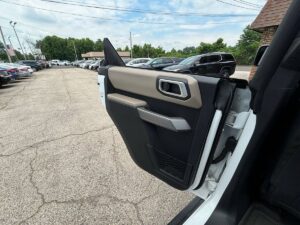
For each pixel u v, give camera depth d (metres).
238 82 0.79
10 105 5.96
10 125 4.11
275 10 5.89
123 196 1.96
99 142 3.20
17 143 3.21
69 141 3.26
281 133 0.87
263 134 0.83
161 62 11.31
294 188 0.87
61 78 13.93
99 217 1.72
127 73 1.17
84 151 2.90
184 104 0.94
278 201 0.96
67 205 1.86
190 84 0.88
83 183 2.16
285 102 0.76
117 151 2.88
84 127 3.89
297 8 0.58
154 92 1.06
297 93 0.76
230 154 0.89
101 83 1.39
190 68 7.86
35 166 2.52
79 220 1.69
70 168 2.46
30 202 1.91
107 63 1.36
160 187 2.08
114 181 2.19
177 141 1.04
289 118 0.83
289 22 0.61
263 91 0.72
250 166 0.90
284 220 0.97
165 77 0.98
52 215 1.75
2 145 3.15
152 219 1.68
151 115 1.06
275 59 0.67
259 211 1.02
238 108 0.81
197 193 1.09
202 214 0.97
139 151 1.28
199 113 0.90
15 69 12.05
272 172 0.94
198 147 0.93
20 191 2.06
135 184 2.13
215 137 0.86
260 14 6.34
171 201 1.88
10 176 2.31
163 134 1.10
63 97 6.95
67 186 2.12
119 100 1.23
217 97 0.82
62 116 4.65
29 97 7.10
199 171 0.97
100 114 4.77
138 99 1.18
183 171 1.07
